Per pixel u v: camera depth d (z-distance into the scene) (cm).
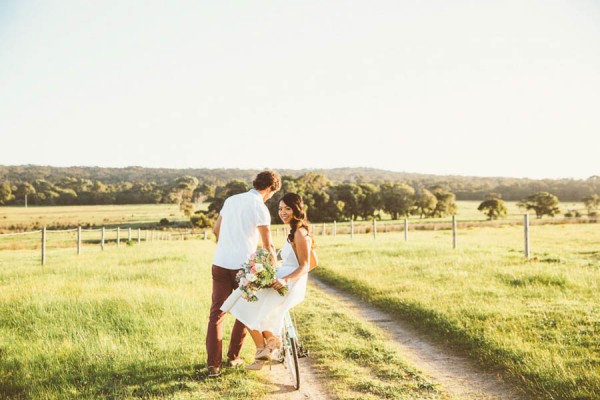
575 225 4897
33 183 13638
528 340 688
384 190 10281
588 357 601
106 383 554
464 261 1481
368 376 588
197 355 638
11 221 8588
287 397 519
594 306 849
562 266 1334
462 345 706
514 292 1002
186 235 5838
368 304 1038
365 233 4512
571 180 14712
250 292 508
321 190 9619
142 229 7894
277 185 586
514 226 5062
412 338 765
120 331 751
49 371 588
